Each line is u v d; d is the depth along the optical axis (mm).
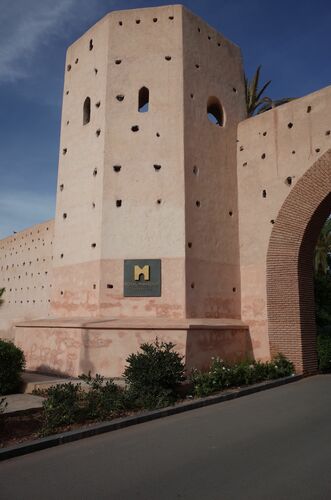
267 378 11828
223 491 4410
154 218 13477
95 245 13477
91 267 13453
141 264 13180
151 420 7820
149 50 14648
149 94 14336
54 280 14750
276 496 4242
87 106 15430
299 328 13242
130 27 14891
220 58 15992
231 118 15789
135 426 7418
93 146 14383
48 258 20797
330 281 20812
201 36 15469
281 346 13297
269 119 14977
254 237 14625
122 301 13000
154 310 12922
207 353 12367
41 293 20891
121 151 13914
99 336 11852
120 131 14055
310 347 13516
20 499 4391
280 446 5973
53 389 8008
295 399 9445
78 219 14367
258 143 15133
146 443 6312
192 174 14000
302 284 13727
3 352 9859
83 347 11758
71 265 14227
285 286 13648
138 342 11828
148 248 13289
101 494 4441
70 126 15602
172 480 4766
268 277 13867
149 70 14492
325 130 13484
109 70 14484
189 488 4520
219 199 14672
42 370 12594
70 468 5324
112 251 13258
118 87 14383
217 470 5043
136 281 13094
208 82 15297
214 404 9148
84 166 14594
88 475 5035
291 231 13820
